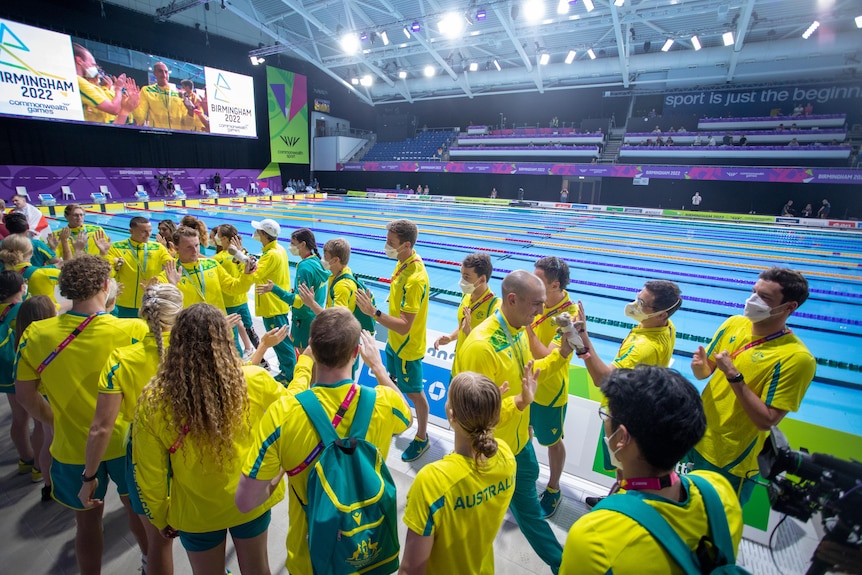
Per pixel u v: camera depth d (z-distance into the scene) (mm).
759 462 1532
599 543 988
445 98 30375
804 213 18953
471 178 27906
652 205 23625
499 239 13922
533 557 2396
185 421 1483
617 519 1009
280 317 4277
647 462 1078
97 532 2070
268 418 1438
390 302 3246
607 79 23938
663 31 18609
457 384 1374
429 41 20969
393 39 22828
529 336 2541
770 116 21391
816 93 21000
